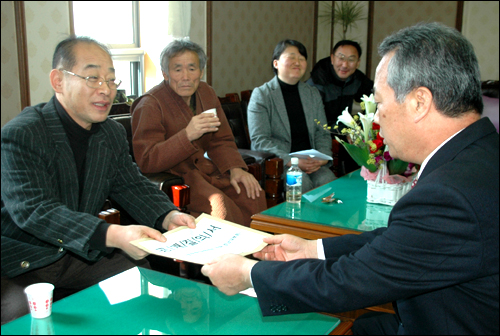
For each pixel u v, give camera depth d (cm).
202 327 121
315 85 470
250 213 294
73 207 186
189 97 296
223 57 539
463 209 96
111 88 183
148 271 159
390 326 134
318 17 742
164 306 133
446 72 108
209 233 155
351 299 107
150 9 442
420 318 109
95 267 190
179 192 240
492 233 96
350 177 306
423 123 114
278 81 382
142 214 199
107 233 157
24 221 165
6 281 169
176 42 284
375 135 235
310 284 111
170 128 284
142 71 455
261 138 369
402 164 238
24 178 167
